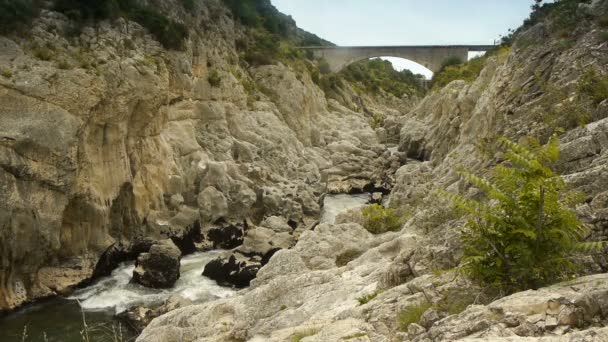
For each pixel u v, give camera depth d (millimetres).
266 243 22328
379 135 68062
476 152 20844
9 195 17406
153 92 25688
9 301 17422
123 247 23453
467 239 7277
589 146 9969
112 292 19547
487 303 6746
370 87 102875
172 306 16953
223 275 20906
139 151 25891
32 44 21984
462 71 64688
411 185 27141
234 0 54469
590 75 14422
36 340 15609
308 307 10617
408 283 8406
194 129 33531
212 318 11922
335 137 55875
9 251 17281
